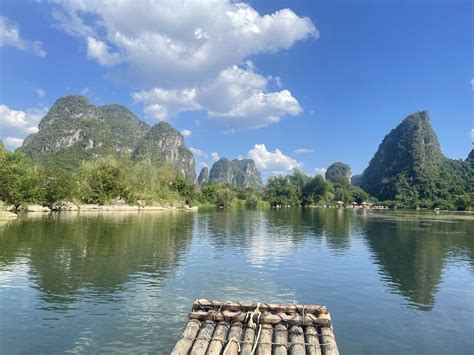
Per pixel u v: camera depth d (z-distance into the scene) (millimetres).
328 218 81375
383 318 14930
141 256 26531
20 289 17656
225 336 9375
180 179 136125
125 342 11977
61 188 75062
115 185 96562
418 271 23719
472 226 61344
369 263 26109
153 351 11367
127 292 17469
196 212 97250
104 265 23219
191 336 9242
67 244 31031
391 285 20094
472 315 15461
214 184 174500
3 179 60656
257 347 8875
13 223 47469
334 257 28281
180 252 28781
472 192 188250
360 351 11914
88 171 95250
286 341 9125
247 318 10016
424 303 16984
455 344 12594
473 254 30797
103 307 15281
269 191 172500
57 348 11539
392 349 12102
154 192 116750
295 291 18500
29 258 24906
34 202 71625
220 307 10570
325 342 9031
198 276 20922
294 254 29344
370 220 75688
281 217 81250
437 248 34188
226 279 20422
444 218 88562
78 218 59281
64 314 14438
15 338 12227
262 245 34094
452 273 23297
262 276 21375
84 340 12109
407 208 187875
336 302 16906
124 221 56344
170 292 17594
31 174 73438
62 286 18312
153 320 13883
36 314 14391
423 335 13297
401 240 40125
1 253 26453
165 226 50562
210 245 33094
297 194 175750
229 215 85000
